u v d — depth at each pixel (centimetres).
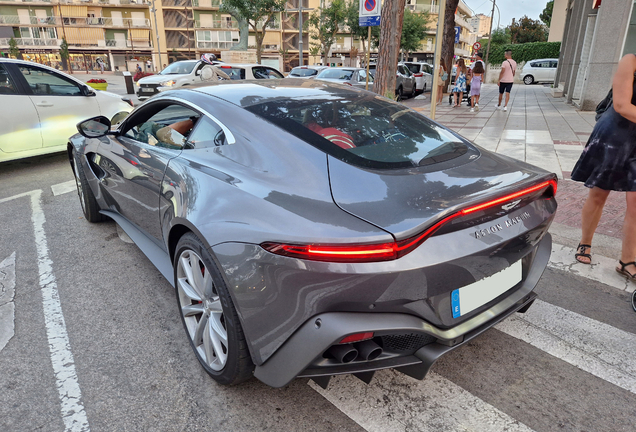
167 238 234
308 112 223
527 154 679
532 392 209
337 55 5972
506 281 199
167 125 276
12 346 239
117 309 276
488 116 1180
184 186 215
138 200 283
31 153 606
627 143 289
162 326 259
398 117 244
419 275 155
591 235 334
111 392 206
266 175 189
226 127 220
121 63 6116
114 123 372
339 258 149
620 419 193
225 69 1286
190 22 5700
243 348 182
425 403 201
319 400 203
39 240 379
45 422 188
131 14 5859
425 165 197
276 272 160
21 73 599
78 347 238
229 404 199
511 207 181
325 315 156
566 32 1998
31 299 287
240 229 172
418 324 162
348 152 193
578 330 258
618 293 299
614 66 1127
